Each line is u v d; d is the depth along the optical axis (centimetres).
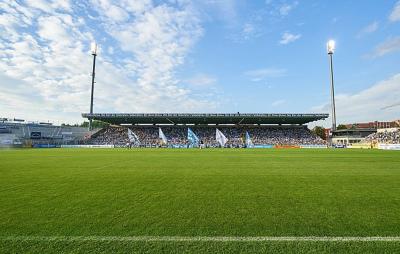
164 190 874
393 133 6450
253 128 7662
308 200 725
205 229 493
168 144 6725
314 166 1698
